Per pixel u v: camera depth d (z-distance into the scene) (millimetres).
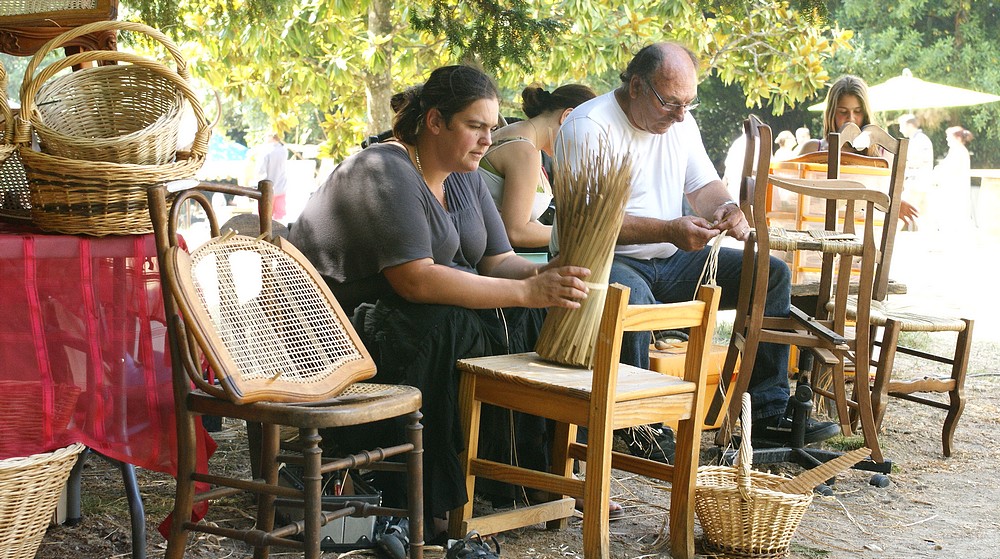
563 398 2980
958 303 9617
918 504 3871
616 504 3596
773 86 10148
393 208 3197
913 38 24969
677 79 3871
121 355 2754
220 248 2598
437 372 3197
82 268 2691
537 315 3625
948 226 16875
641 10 9953
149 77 3039
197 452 2854
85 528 3254
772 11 9609
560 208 3178
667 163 4168
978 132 26281
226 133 29031
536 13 9078
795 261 5312
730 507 3146
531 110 4609
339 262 3311
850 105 5699
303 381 2564
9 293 2611
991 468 4391
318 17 9117
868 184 5352
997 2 25547
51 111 2930
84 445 2721
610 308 2824
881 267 4645
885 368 4453
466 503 3203
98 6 3844
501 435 3414
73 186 2652
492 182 4273
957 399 4527
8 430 2619
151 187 2432
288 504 2777
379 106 9836
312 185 15102
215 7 8734
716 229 3842
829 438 4652
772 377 4398
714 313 3113
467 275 3193
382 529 3182
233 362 2422
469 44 5730
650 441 4074
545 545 3305
